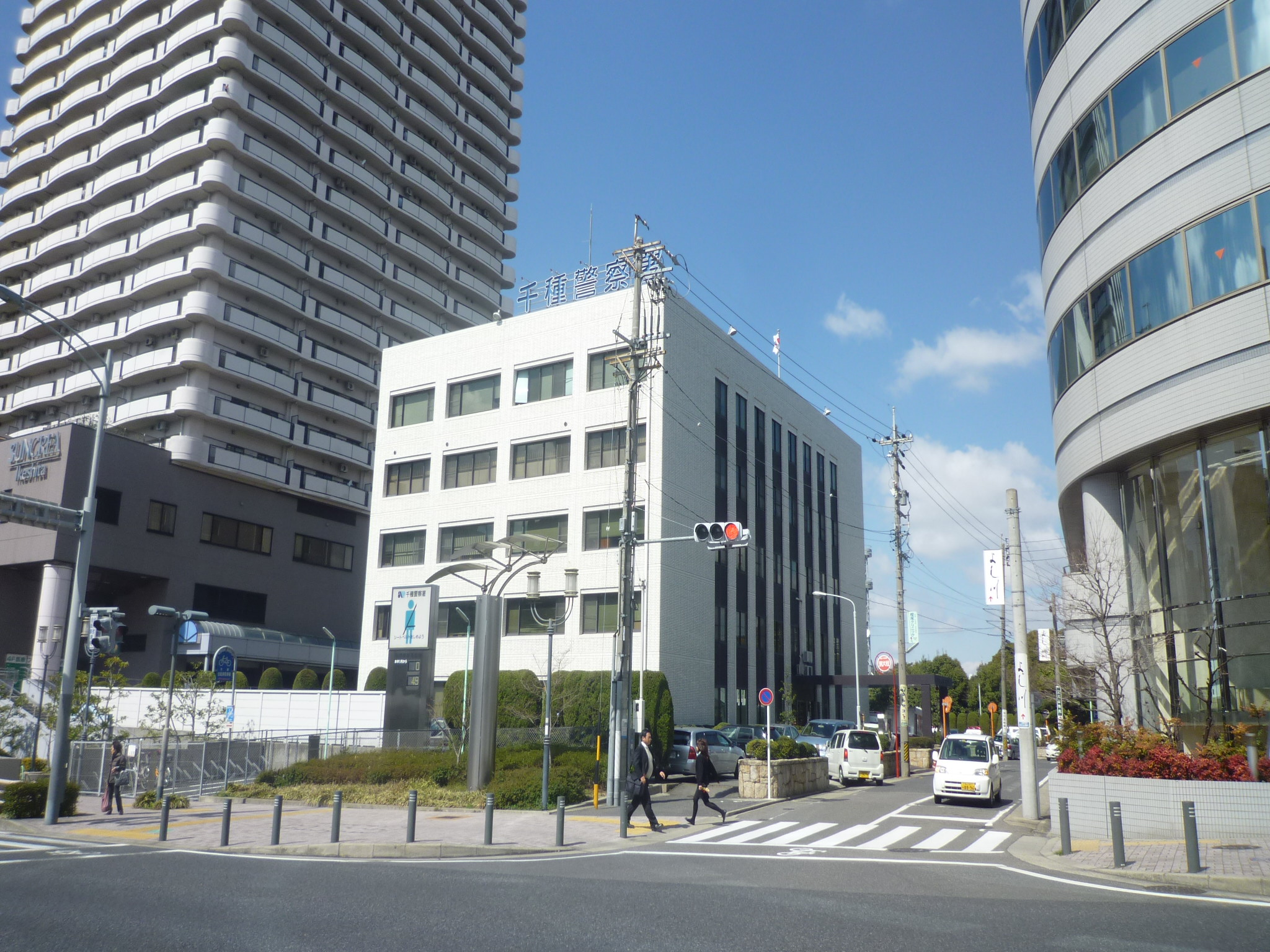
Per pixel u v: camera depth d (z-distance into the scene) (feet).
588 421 137.08
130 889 38.88
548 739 76.02
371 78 201.98
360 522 200.75
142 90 186.19
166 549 162.20
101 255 185.78
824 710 181.06
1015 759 162.50
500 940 28.78
